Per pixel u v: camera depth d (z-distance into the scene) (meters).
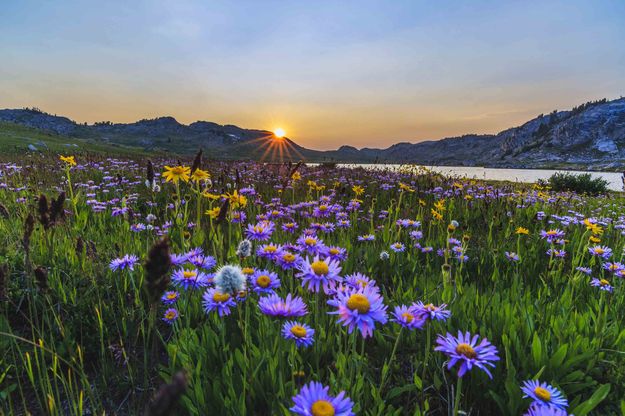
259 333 0.35
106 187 1.13
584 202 1.51
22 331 0.41
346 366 0.32
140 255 0.52
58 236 0.56
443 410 0.32
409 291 0.46
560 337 0.36
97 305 0.43
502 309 0.41
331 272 0.29
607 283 0.50
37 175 1.19
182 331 0.36
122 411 0.31
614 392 0.33
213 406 0.29
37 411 0.32
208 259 0.40
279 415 0.26
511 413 0.29
